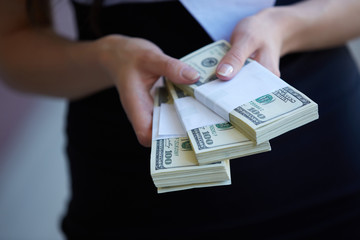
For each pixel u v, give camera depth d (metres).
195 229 0.92
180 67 0.77
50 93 1.09
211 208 0.90
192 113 0.75
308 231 0.95
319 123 0.93
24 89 1.15
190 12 0.86
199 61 0.84
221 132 0.70
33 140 2.84
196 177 0.69
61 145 2.77
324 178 0.95
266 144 0.68
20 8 1.07
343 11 0.90
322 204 0.95
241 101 0.72
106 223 0.99
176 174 0.68
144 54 0.81
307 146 0.91
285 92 0.72
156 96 0.87
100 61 0.90
